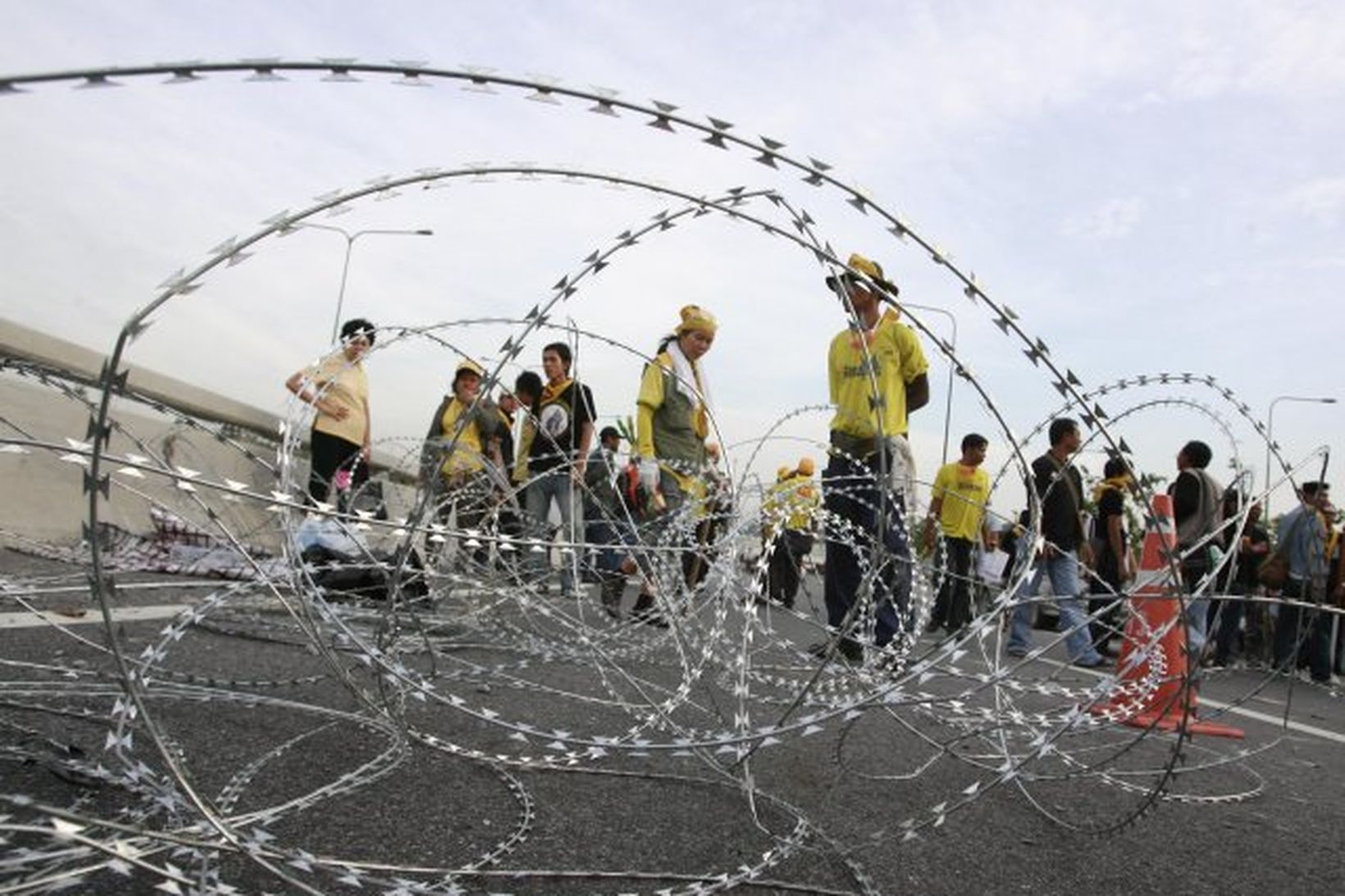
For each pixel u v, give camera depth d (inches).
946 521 277.6
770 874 68.3
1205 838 92.4
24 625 129.6
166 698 100.0
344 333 148.0
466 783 83.9
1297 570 267.3
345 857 63.8
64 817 41.8
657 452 211.8
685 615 114.3
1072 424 231.6
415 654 139.1
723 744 57.3
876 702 60.3
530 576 137.5
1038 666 209.8
